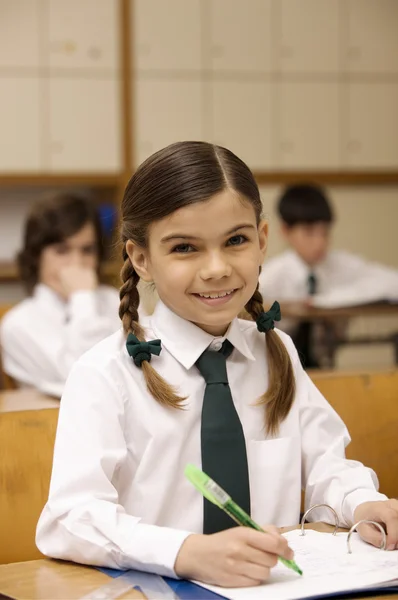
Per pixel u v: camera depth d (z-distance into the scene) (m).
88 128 6.20
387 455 2.16
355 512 1.47
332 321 5.03
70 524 1.39
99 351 1.58
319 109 6.50
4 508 1.79
